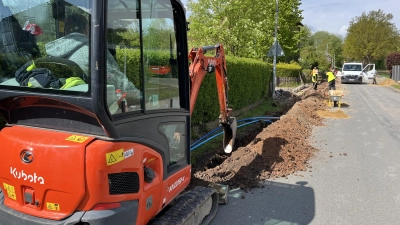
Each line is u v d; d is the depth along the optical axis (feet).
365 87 94.99
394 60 153.48
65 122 9.72
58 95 9.10
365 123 39.29
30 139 9.48
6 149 9.77
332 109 50.29
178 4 12.67
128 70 10.05
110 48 9.27
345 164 23.94
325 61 152.15
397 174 21.99
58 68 9.47
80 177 8.82
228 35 54.70
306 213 16.52
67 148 8.89
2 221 10.17
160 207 11.39
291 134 30.25
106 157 8.84
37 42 9.79
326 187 19.76
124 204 9.50
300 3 97.81
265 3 63.82
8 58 10.27
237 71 41.19
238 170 21.21
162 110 11.53
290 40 100.78
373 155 26.20
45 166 9.07
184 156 13.39
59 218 9.21
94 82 8.48
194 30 57.11
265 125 41.32
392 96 70.18
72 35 9.16
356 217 16.19
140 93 10.33
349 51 197.16
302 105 47.34
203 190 15.47
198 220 14.17
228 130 20.99
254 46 58.75
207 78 31.14
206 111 31.76
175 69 12.76
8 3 10.05
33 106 10.05
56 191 9.12
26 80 9.74
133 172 9.71
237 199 18.02
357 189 19.51
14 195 9.89
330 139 31.27
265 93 59.82
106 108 8.68
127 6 9.70
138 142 10.00
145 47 10.71
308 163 24.12
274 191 19.12
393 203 17.72
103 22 8.48
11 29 10.14
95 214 8.96
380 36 186.91
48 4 9.45
